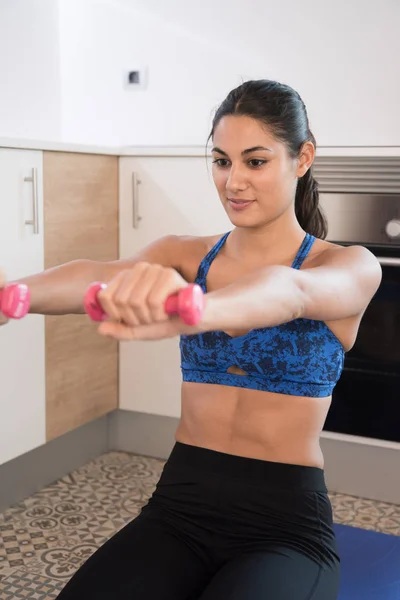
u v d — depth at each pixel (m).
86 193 2.57
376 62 2.84
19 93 3.06
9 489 2.48
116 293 0.74
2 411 2.33
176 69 3.16
